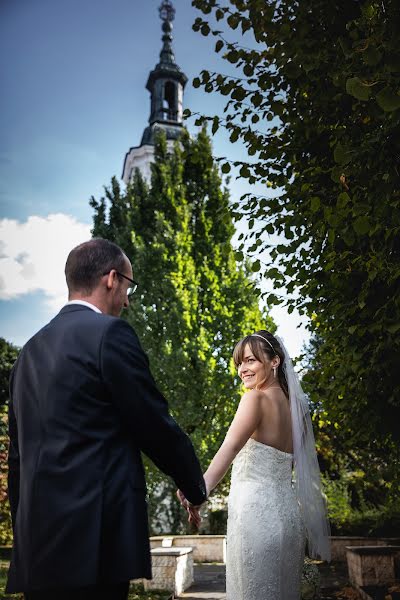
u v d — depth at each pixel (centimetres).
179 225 1569
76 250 196
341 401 518
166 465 171
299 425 281
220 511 1416
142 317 1420
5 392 1756
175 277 1416
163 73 2922
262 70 493
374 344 453
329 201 460
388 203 339
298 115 489
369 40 309
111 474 157
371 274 392
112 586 154
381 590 630
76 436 158
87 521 150
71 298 192
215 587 813
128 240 1680
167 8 2912
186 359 1320
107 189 1986
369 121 393
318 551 287
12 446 188
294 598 254
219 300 1462
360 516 1073
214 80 496
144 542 158
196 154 523
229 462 253
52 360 170
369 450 778
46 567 148
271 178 515
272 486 262
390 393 497
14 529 165
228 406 1353
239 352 294
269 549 249
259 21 458
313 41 422
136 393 164
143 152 2717
